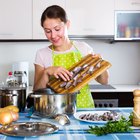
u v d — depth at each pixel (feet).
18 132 3.52
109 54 10.91
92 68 4.89
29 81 10.75
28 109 5.07
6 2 9.64
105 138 3.33
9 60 10.73
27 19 9.71
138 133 3.55
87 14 9.77
